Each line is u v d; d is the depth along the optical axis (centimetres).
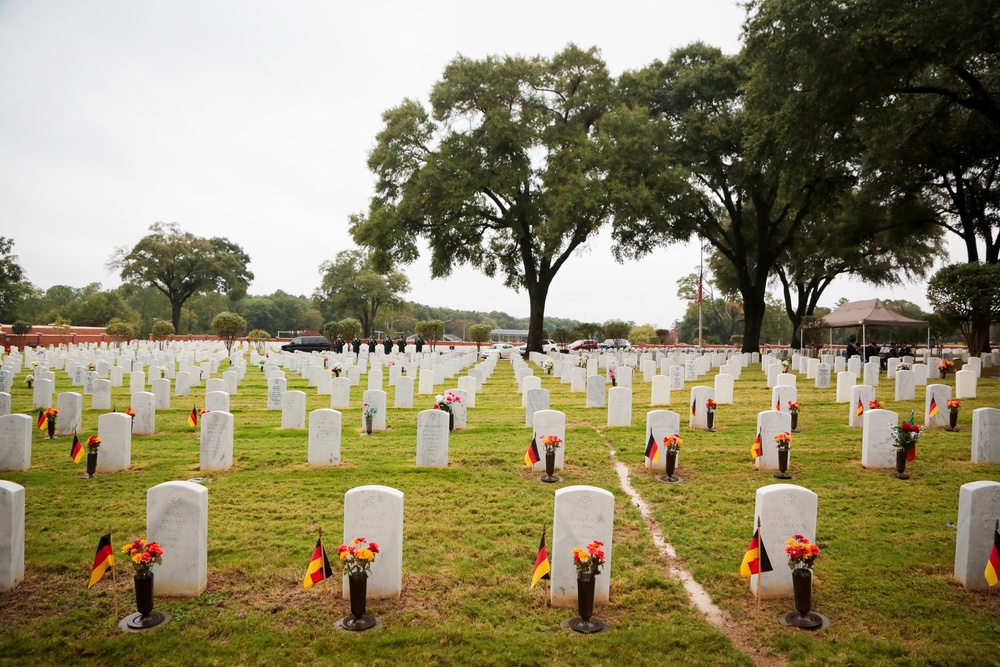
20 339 5872
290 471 1158
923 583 712
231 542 824
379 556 682
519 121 3741
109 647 587
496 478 1119
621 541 842
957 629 619
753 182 3641
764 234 4022
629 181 3581
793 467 1173
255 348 5106
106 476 1130
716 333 10281
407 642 600
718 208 4369
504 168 3697
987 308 2631
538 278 4503
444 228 3806
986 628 619
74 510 950
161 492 688
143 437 1469
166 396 1880
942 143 3027
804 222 4384
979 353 2817
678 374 2388
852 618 645
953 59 2109
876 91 2222
